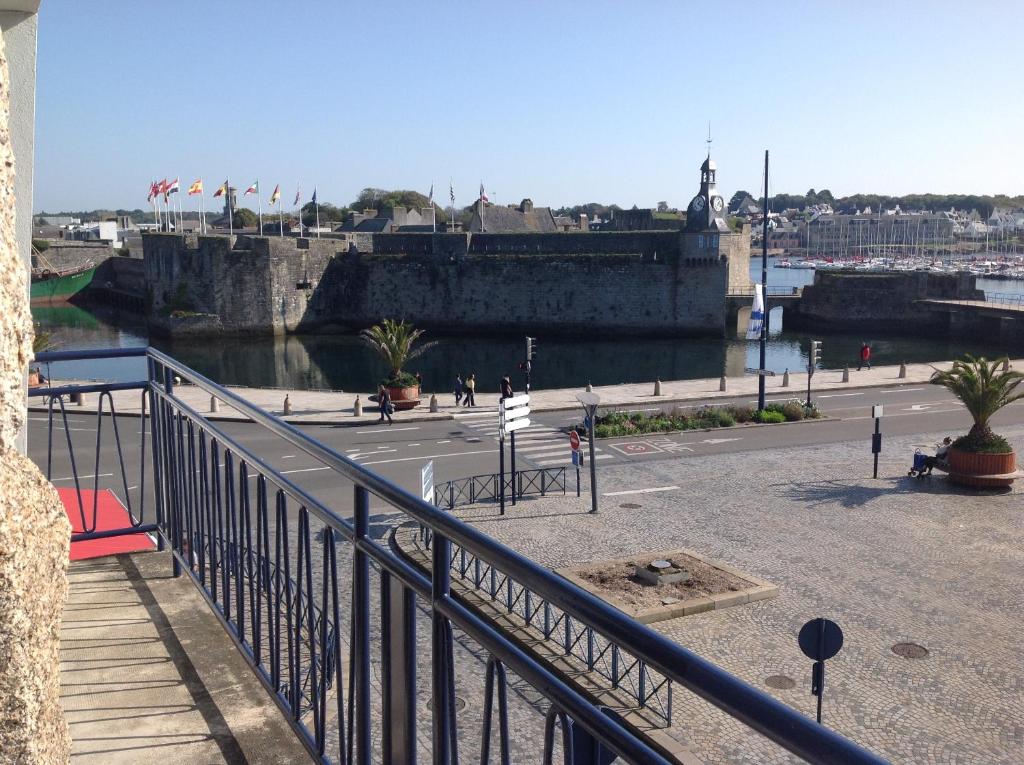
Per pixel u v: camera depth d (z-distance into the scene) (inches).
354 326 4485.7
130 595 203.2
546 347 3897.6
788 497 1082.1
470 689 546.0
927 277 4097.0
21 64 145.3
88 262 5762.8
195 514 204.5
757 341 3917.3
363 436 1477.6
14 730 83.8
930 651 651.5
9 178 96.1
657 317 4124.0
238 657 172.7
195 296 4082.2
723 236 4005.9
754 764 489.4
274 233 6333.7
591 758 77.1
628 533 939.3
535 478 1141.1
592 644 607.8
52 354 216.2
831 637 497.0
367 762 116.0
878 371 2226.9
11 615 83.6
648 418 1562.5
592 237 4254.4
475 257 4350.4
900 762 506.0
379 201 7652.6
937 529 948.6
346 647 426.9
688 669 58.2
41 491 94.8
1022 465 1250.0
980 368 1118.4
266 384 2960.1
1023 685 596.7
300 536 138.9
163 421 223.9
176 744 144.6
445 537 89.2
